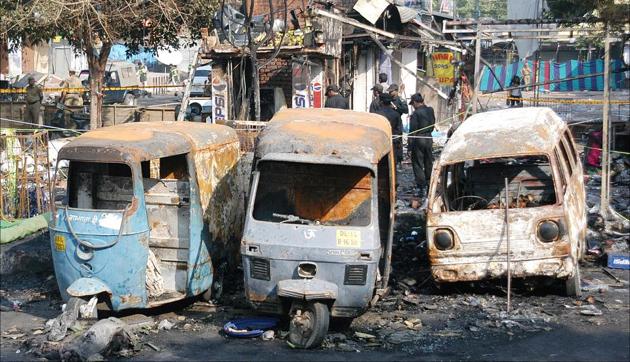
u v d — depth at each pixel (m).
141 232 9.44
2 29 17.17
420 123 16.25
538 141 10.47
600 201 15.02
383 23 25.03
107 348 8.29
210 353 8.39
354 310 8.91
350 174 9.30
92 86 18.75
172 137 10.06
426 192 16.42
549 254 9.80
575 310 9.68
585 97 31.20
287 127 9.72
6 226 13.23
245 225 9.18
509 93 24.19
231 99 22.36
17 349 8.70
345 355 8.27
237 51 21.19
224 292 11.05
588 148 18.69
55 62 42.53
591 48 32.94
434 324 9.32
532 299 10.26
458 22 15.74
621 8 13.02
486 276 9.99
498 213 10.05
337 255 8.76
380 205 10.52
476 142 10.72
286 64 22.78
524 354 8.15
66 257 9.42
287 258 8.82
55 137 23.91
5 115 24.72
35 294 11.08
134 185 9.41
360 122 10.18
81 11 16.56
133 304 9.45
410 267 12.04
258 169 9.40
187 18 18.89
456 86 22.33
